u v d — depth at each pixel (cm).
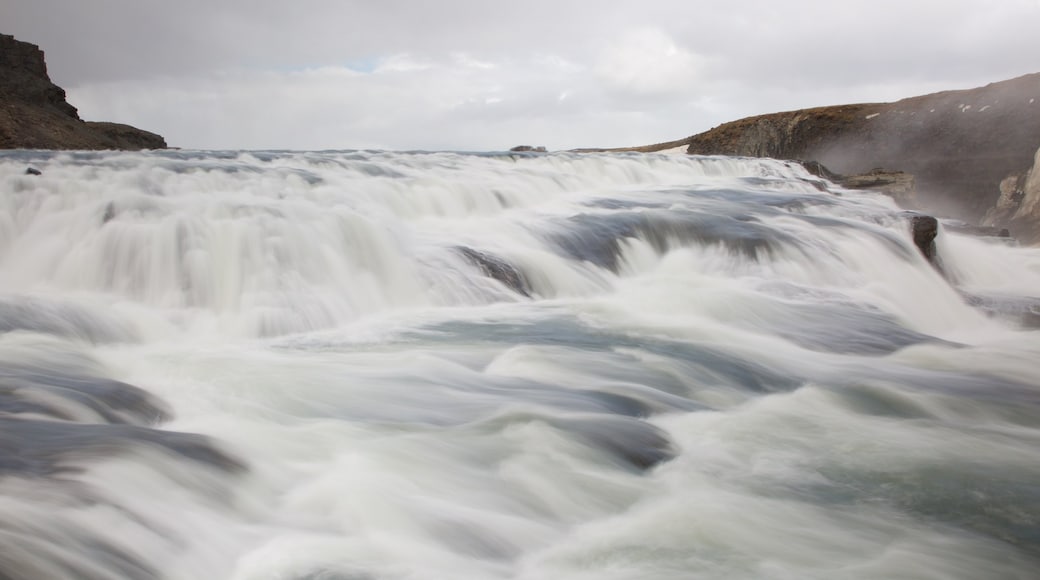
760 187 2419
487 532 529
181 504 492
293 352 921
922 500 623
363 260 1211
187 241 1105
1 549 384
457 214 1634
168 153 1945
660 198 1997
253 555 470
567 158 2431
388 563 477
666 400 826
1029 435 785
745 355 1010
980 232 2186
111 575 403
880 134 4525
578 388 826
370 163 1931
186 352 895
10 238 1136
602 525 559
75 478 475
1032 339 1309
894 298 1444
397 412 723
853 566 522
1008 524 591
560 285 1320
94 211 1148
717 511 587
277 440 638
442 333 1034
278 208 1230
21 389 643
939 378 980
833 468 681
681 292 1308
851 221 1727
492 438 673
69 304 969
